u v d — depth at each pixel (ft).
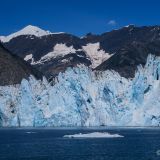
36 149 426.92
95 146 454.81
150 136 567.59
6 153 395.34
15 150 418.51
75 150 418.72
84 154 389.19
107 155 383.04
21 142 499.51
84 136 563.48
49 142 500.74
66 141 513.45
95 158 364.79
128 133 618.03
